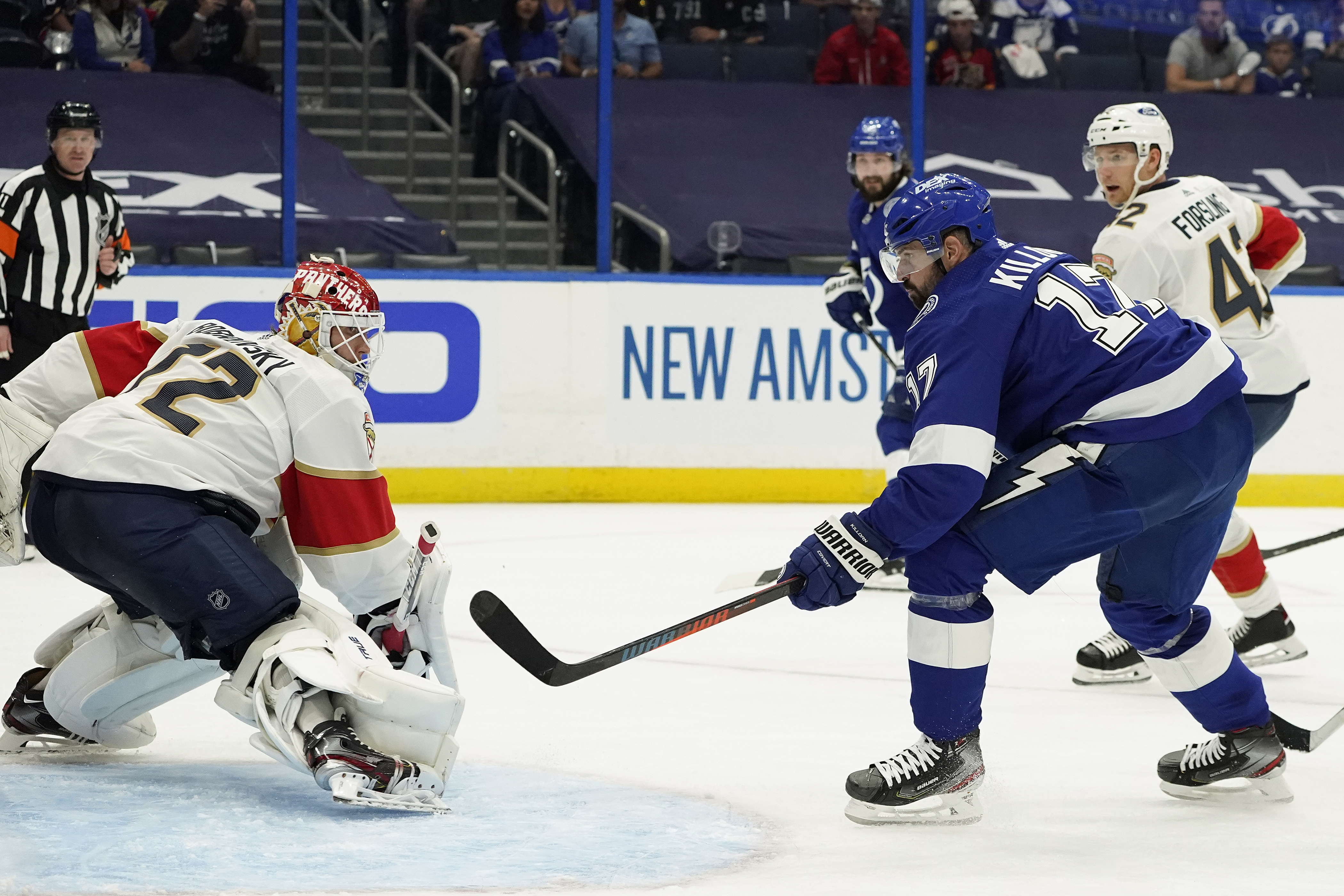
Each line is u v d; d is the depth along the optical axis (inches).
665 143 890.1
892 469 525.7
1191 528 246.7
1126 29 950.4
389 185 863.7
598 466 818.2
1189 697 254.8
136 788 251.8
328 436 247.1
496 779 262.8
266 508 252.1
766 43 916.0
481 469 807.1
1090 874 210.1
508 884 199.9
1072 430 236.4
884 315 529.3
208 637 243.9
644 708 327.9
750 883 202.8
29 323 580.1
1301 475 845.2
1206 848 225.1
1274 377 367.9
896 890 200.5
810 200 888.3
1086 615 468.8
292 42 817.5
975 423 229.5
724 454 828.0
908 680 362.6
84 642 269.7
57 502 246.1
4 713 275.1
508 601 479.5
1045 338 234.2
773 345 830.5
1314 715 329.4
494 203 873.5
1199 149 942.4
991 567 241.1
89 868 204.2
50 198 576.4
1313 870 212.8
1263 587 380.5
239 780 258.5
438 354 799.1
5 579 516.7
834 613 467.5
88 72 828.6
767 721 315.6
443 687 239.8
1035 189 914.7
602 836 225.5
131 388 254.5
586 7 873.5
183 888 195.6
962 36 929.5
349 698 242.7
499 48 866.8
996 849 223.8
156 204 812.6
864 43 912.3
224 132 840.3
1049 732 309.4
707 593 500.1
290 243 822.5
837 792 257.4
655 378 821.2
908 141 911.7
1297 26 960.9
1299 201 929.5
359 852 214.1
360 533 248.2
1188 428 235.1
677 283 821.2
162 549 239.9
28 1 820.6
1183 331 240.7
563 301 812.0
